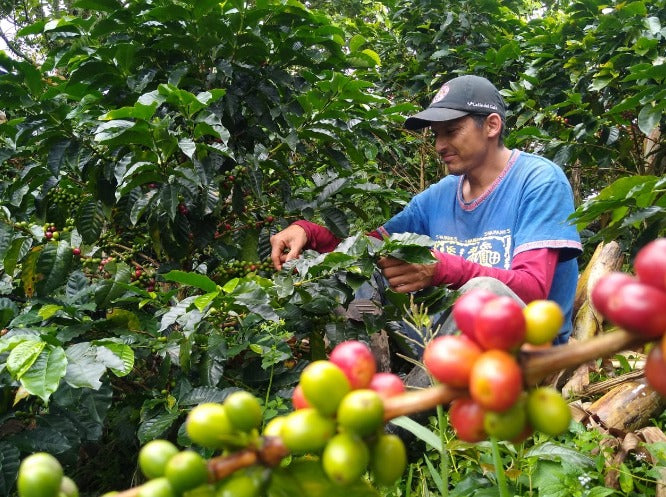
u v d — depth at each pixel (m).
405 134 5.70
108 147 2.74
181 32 2.88
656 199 2.12
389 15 6.39
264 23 3.06
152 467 0.75
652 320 0.58
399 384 0.79
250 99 3.02
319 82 2.88
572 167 5.08
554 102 5.20
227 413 0.74
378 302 3.02
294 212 3.28
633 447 2.49
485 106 3.15
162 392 2.33
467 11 5.80
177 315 2.18
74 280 2.52
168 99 2.46
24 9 6.96
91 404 2.07
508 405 0.65
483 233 3.23
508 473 2.12
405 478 2.50
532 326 0.70
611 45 4.71
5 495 1.96
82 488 2.71
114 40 2.93
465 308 0.71
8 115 3.59
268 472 0.74
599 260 4.31
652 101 3.63
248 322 2.39
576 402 2.92
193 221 2.92
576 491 2.06
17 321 2.21
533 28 5.97
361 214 3.57
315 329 2.70
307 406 0.81
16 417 2.28
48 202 3.06
